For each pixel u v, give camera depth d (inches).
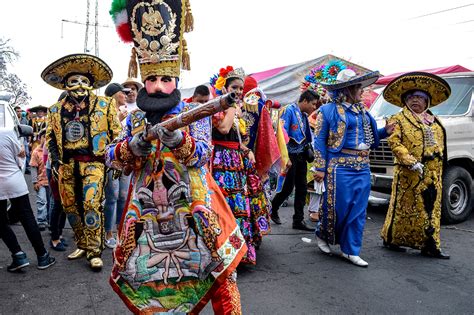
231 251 78.2
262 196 153.6
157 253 75.8
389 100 178.7
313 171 162.4
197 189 76.6
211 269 75.9
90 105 146.3
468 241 194.9
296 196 211.9
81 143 144.5
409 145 165.2
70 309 114.3
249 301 120.5
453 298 126.3
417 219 166.1
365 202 157.2
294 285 133.7
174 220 75.8
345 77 153.3
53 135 147.2
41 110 387.2
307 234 202.4
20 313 111.2
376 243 189.0
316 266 153.3
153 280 76.1
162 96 76.2
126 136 79.8
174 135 69.1
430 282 139.2
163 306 76.6
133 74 84.4
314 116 231.0
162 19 75.0
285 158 171.6
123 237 76.4
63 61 143.2
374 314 114.5
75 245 179.0
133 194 77.7
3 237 140.8
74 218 148.3
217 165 140.4
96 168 147.3
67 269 146.7
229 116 129.4
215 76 157.2
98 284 132.9
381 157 235.0
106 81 157.1
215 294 80.0
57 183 154.2
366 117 158.9
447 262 161.6
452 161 237.3
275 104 167.2
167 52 75.5
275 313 113.4
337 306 118.9
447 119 236.4
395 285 136.0
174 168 75.6
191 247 76.0
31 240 143.9
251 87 161.9
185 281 77.0
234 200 141.0
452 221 230.7
